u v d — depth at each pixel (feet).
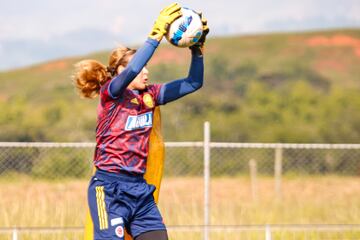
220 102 234.38
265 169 147.33
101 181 38.93
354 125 211.82
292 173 136.26
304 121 230.89
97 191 38.81
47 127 189.37
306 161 142.20
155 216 39.34
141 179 39.45
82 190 91.71
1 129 186.19
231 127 200.34
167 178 128.67
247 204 88.99
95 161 39.50
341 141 201.26
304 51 551.18
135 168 38.96
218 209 82.23
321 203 92.68
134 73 37.86
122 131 38.73
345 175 139.44
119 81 38.06
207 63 457.27
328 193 110.11
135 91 40.04
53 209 74.28
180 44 39.86
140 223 39.19
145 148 39.34
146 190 39.14
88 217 41.83
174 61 512.63
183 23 39.52
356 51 552.41
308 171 139.33
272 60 506.07
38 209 73.46
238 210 83.66
